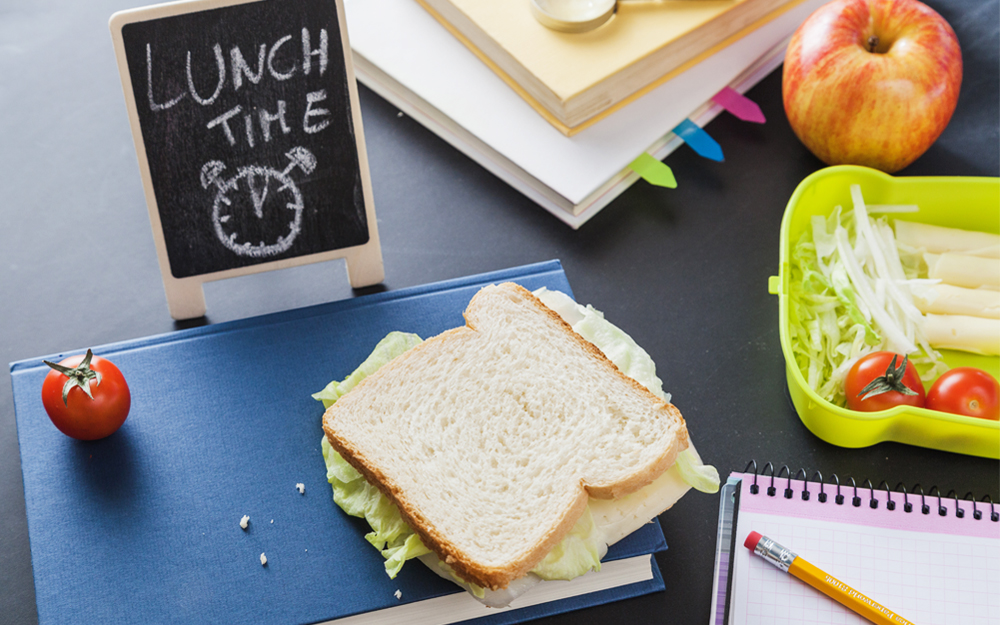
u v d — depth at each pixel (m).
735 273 0.60
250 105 0.53
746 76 0.67
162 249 0.55
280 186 0.55
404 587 0.49
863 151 0.60
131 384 0.54
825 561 0.49
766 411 0.56
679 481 0.50
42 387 0.52
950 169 0.63
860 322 0.57
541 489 0.49
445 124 0.64
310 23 0.52
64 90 0.66
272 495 0.52
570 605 0.50
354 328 0.56
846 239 0.59
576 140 0.62
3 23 0.69
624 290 0.59
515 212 0.62
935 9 0.70
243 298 0.58
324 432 0.53
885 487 0.53
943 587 0.49
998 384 0.54
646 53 0.62
